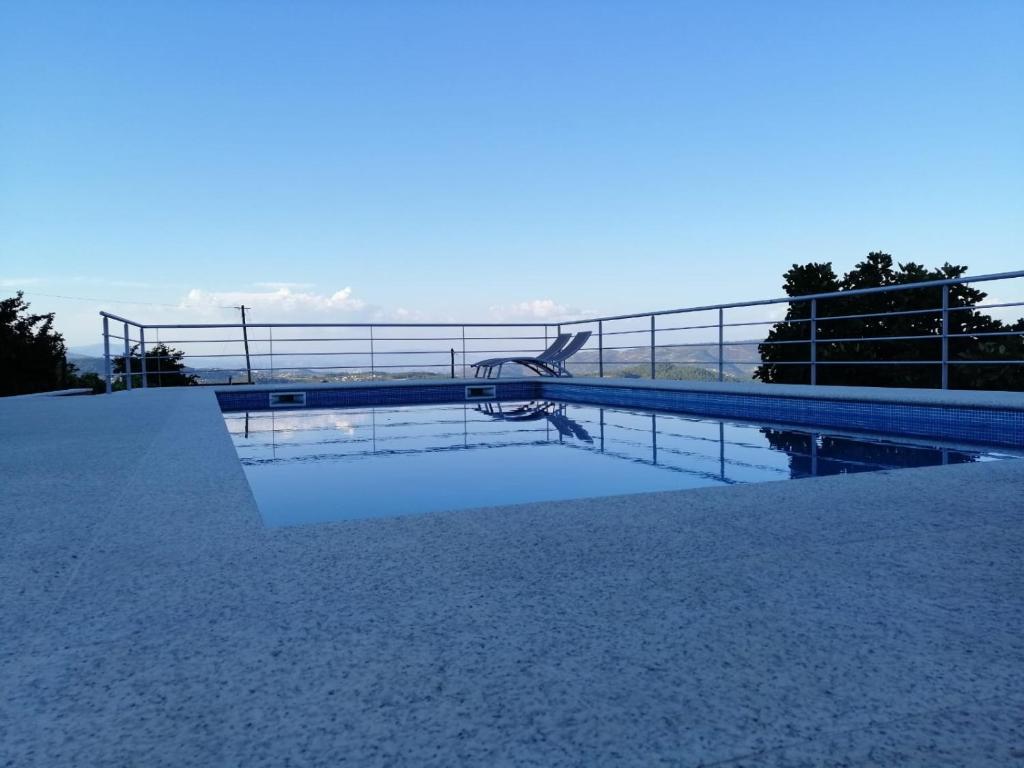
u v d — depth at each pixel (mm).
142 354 7336
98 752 556
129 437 2689
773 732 576
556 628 808
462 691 655
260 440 4098
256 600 912
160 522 1316
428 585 967
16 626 828
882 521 1309
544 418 5312
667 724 590
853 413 4121
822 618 832
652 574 1008
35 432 2951
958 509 1404
